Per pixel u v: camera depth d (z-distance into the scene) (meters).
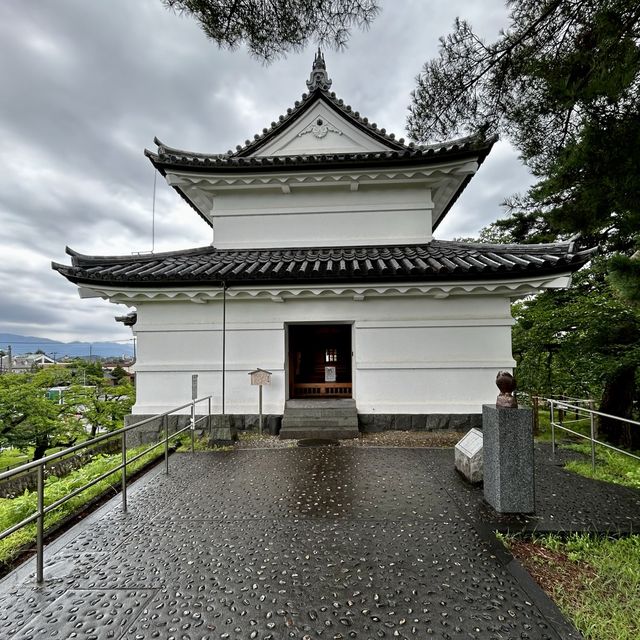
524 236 13.76
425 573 2.88
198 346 7.53
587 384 11.31
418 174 8.40
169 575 2.91
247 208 9.12
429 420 7.21
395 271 6.52
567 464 5.46
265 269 6.98
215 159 8.43
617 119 3.71
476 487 4.51
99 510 4.06
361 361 7.38
